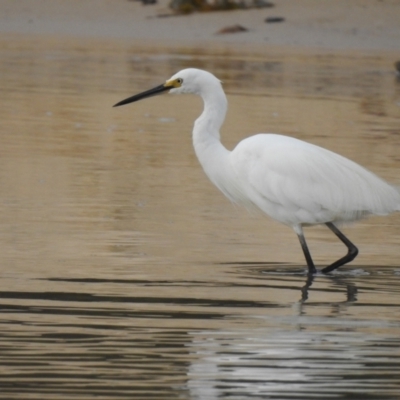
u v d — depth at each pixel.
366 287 11.20
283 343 8.75
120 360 8.15
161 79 28.89
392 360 8.35
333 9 46.69
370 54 38.09
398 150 19.95
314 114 23.91
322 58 36.09
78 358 8.16
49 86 26.78
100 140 20.03
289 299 10.50
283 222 12.20
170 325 9.23
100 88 26.83
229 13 46.59
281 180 11.92
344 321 9.59
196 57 34.88
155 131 21.38
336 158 12.12
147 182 16.59
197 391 7.51
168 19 45.88
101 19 45.78
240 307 10.03
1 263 11.49
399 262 12.55
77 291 10.41
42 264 11.54
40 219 13.81
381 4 47.53
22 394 7.32
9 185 15.80
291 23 44.62
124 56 34.62
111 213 14.41
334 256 12.78
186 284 10.95
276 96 26.38
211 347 8.57
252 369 8.02
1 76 28.22
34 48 35.97
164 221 14.13
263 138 12.30
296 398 7.42
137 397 7.35
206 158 12.74
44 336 8.74
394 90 28.61
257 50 38.00
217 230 13.82
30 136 20.03
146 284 10.84
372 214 12.18
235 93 26.58
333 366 8.15
